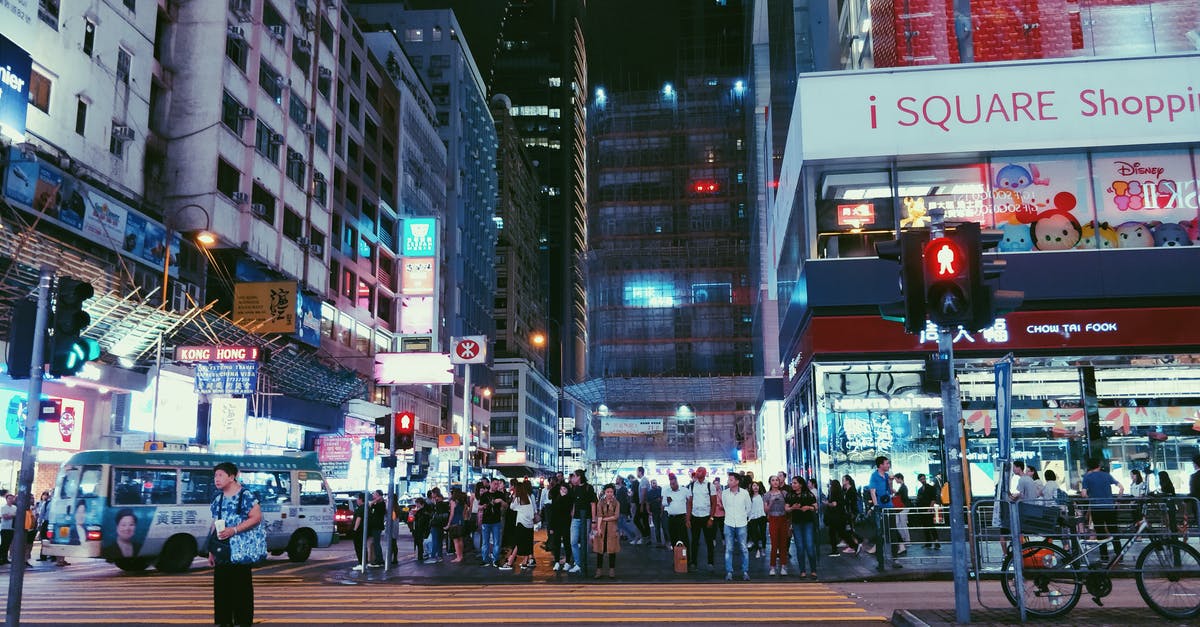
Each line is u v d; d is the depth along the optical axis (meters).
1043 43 26.17
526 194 141.50
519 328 129.25
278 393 42.50
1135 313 22.52
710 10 102.25
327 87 52.41
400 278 63.50
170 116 38.94
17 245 25.73
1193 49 25.97
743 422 81.50
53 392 28.55
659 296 92.69
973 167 23.77
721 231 94.62
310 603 12.18
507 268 125.31
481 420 94.06
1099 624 9.22
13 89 27.00
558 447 141.62
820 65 30.48
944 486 18.91
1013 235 23.36
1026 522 10.08
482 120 103.38
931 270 9.49
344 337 54.00
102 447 30.81
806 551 15.52
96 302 28.55
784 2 35.06
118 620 10.40
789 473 32.41
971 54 26.00
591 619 10.45
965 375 22.84
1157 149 23.55
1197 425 22.48
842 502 19.81
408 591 13.84
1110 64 23.64
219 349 32.16
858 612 11.01
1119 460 22.52
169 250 35.97
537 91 171.88
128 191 34.72
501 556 18.91
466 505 21.72
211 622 10.21
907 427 22.83
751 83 54.56
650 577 16.05
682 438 81.75
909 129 23.59
